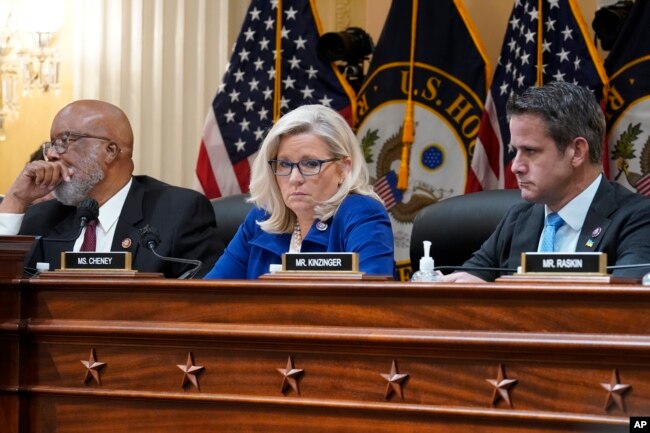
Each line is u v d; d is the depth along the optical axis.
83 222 3.96
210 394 2.76
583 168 3.81
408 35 6.97
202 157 7.32
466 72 6.83
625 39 6.35
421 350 2.54
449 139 6.82
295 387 2.67
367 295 2.60
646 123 6.23
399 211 6.92
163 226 4.58
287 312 2.69
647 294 2.32
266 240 3.94
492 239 4.20
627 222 3.75
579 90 3.80
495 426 2.47
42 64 8.53
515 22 6.71
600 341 2.35
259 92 7.25
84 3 8.45
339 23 8.20
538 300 2.44
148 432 2.84
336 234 3.79
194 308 2.80
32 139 8.74
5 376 2.99
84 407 2.93
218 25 8.32
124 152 4.68
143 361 2.85
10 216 4.41
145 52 8.38
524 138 3.82
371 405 2.58
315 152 3.78
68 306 2.95
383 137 6.99
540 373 2.43
